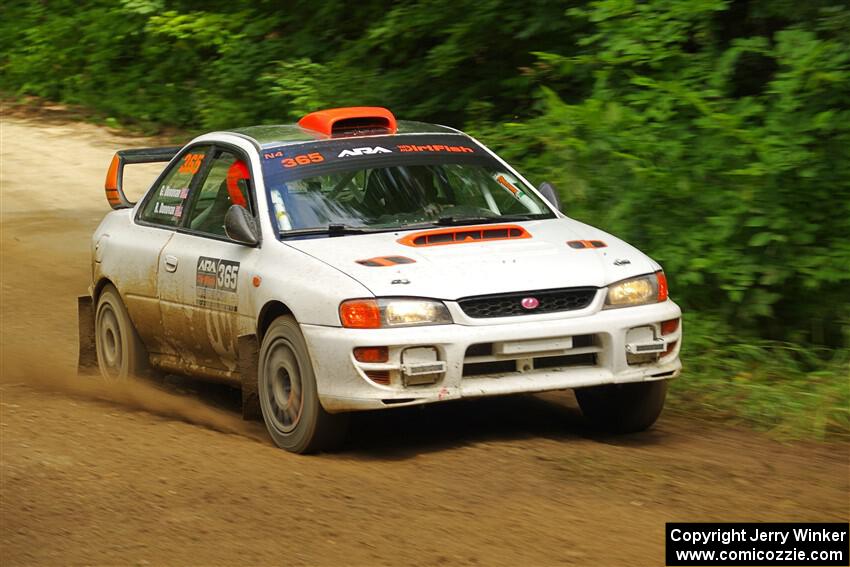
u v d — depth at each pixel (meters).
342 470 20.58
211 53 68.12
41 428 24.41
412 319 20.62
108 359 29.31
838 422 23.84
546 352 21.05
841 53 29.42
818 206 28.20
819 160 27.94
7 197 53.69
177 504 18.77
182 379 29.98
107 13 74.12
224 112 57.78
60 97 75.38
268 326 23.14
